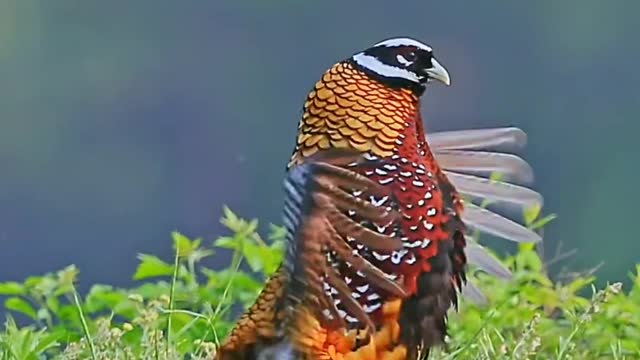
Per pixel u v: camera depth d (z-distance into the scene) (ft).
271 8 90.02
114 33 90.79
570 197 72.95
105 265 72.18
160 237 75.97
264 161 82.43
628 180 74.28
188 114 86.79
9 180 80.64
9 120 84.79
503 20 85.71
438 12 89.35
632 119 79.56
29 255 73.20
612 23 84.02
